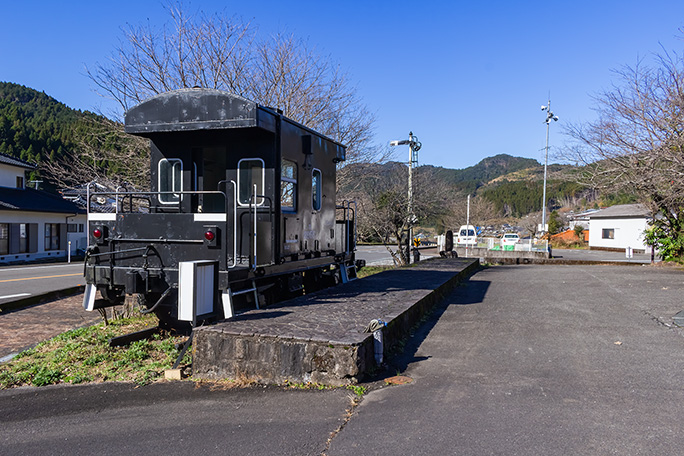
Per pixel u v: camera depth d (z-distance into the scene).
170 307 7.02
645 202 17.81
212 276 5.87
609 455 3.27
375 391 4.56
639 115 13.64
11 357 6.44
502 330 6.94
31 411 4.39
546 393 4.43
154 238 6.36
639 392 4.41
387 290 8.80
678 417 3.86
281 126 7.35
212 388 4.79
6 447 3.66
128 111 6.99
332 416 4.03
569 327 7.03
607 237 45.78
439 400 4.31
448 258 20.14
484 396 4.39
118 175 13.26
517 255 30.98
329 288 9.12
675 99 12.88
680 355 5.52
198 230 6.12
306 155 8.34
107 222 6.63
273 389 4.69
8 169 31.91
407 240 19.66
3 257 28.27
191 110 6.73
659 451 3.31
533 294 10.37
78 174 13.41
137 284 6.27
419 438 3.57
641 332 6.61
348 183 16.77
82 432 3.89
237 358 4.97
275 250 7.11
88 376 5.35
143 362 5.81
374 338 5.13
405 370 5.19
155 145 7.41
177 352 6.05
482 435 3.60
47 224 32.50
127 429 3.92
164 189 7.36
